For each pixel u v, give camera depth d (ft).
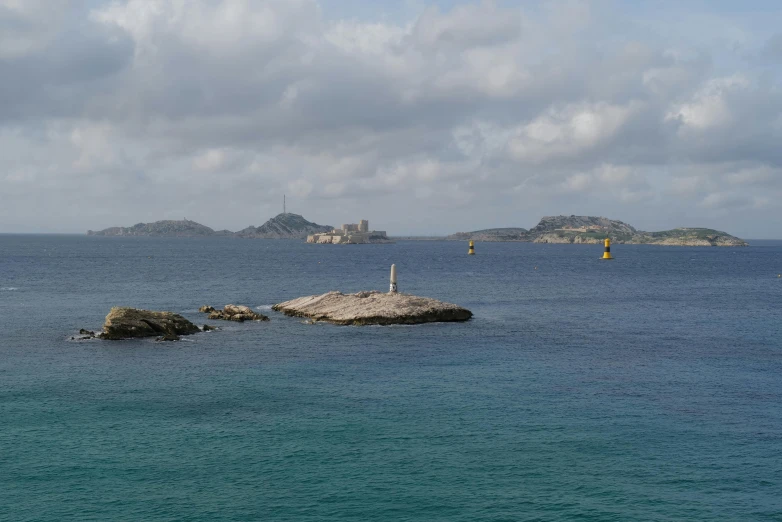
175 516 88.69
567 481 100.42
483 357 193.57
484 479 100.99
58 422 127.03
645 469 104.99
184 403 141.08
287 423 126.93
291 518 88.53
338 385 157.48
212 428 123.75
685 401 144.15
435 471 103.81
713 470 104.83
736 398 147.02
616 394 150.00
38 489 96.63
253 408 137.18
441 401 143.23
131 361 184.96
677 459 109.19
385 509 91.25
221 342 216.95
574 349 208.54
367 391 151.64
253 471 103.50
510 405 140.15
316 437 118.83
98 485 98.12
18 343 212.84
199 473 102.58
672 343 221.66
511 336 234.58
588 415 133.08
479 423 127.34
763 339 231.50
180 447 113.50
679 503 93.40
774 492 96.94
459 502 93.35
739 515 89.97
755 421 129.70
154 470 103.55
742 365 183.93
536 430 123.44
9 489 96.58
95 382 159.63
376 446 114.42
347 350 203.72
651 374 171.22
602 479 101.19
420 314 266.57
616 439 118.52
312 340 221.66
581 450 112.98
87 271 602.44
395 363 184.03
